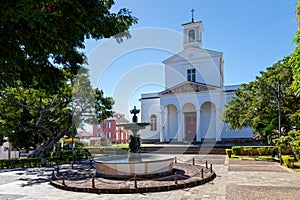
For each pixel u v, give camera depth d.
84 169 14.05
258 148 19.75
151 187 8.74
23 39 4.76
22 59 5.02
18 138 21.30
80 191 8.98
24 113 20.55
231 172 12.44
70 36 5.68
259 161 16.83
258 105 17.64
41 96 17.70
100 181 9.96
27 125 20.28
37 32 4.68
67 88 17.28
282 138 14.10
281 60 18.09
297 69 7.01
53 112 20.09
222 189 8.86
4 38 4.62
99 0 8.20
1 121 18.69
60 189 9.47
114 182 9.72
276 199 7.41
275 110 17.41
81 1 6.54
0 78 5.07
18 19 4.19
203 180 9.94
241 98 20.09
